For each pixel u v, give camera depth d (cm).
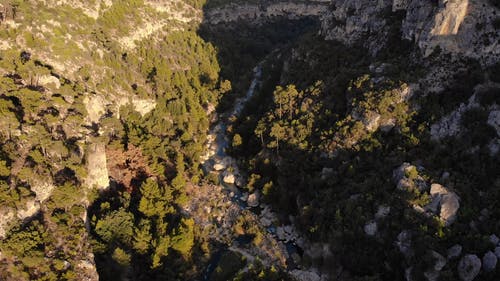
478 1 10412
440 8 10756
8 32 11506
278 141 12412
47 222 8694
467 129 9731
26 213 8456
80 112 11256
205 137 14675
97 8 14800
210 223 11275
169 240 9712
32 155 9156
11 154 8981
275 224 11150
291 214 11256
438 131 10044
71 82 11944
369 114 10831
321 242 9850
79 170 9869
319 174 10962
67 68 12238
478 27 10400
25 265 7825
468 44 10519
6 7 11694
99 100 12325
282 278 9406
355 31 14038
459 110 10006
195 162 13100
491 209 8588
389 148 10469
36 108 10312
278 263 10056
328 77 13112
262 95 15975
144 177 11494
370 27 13588
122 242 9462
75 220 9112
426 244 8400
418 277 8306
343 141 11019
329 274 9544
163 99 14488
